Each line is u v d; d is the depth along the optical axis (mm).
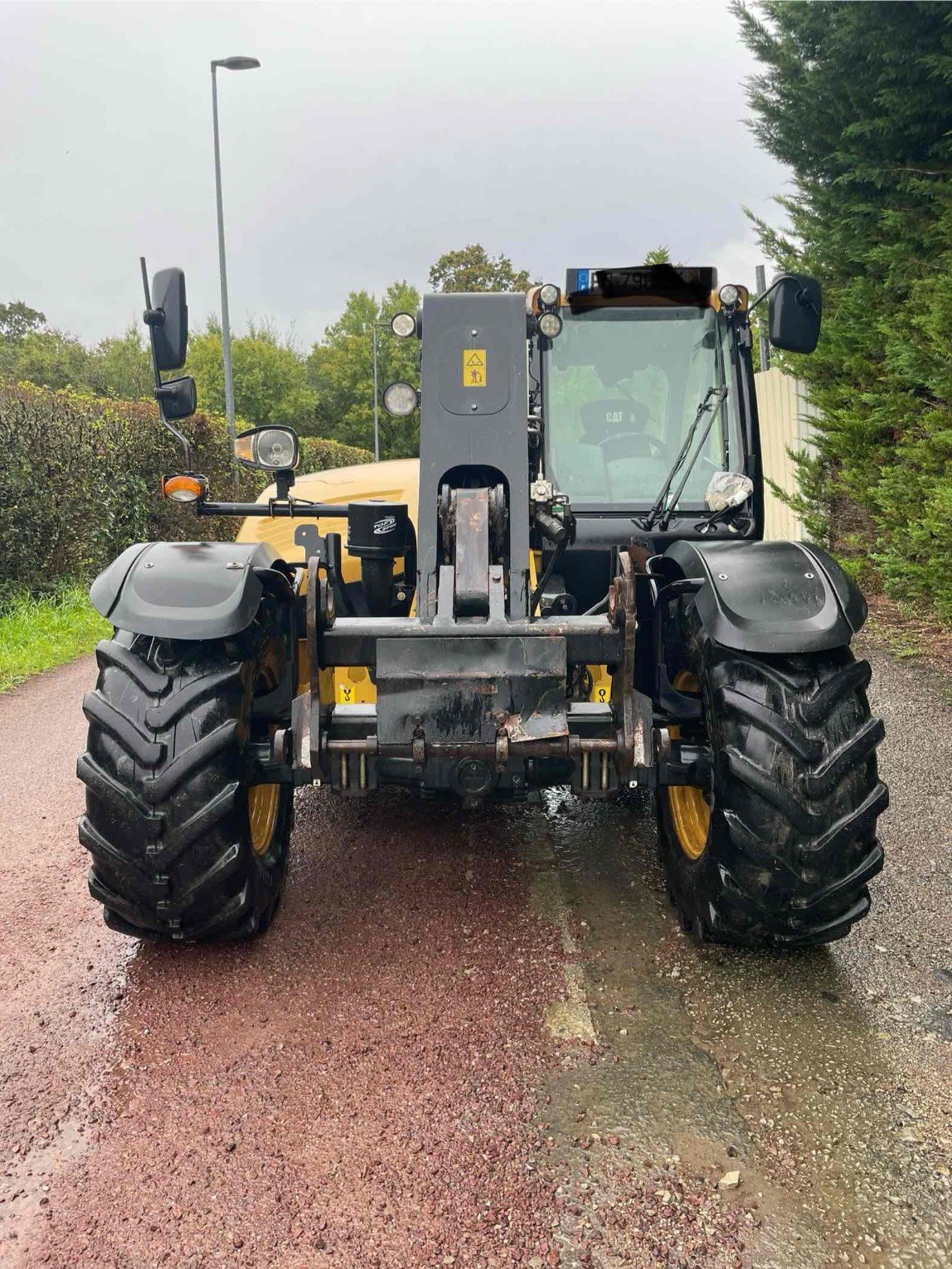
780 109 7441
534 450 3430
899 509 6469
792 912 2539
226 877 2574
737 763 2482
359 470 4984
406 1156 2080
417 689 2502
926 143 6742
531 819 3984
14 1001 2701
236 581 2621
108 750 2561
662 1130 2150
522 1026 2537
